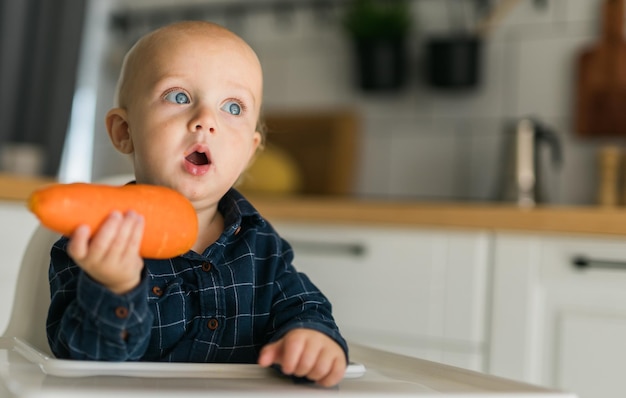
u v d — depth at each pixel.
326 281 1.75
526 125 1.86
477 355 1.58
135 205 0.61
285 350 0.65
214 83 0.79
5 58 2.26
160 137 0.76
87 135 2.57
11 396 0.56
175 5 2.51
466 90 2.10
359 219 1.72
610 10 1.93
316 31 2.30
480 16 2.09
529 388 0.68
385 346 1.67
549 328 1.53
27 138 2.32
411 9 2.18
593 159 1.95
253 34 2.39
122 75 0.85
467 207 1.61
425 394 0.62
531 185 1.84
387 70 2.11
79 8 2.38
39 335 0.91
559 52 2.00
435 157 2.14
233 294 0.81
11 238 1.53
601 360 1.48
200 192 0.77
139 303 0.63
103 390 0.54
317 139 2.24
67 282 0.73
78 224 0.58
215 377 0.65
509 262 1.56
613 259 1.48
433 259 1.63
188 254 0.79
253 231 0.85
